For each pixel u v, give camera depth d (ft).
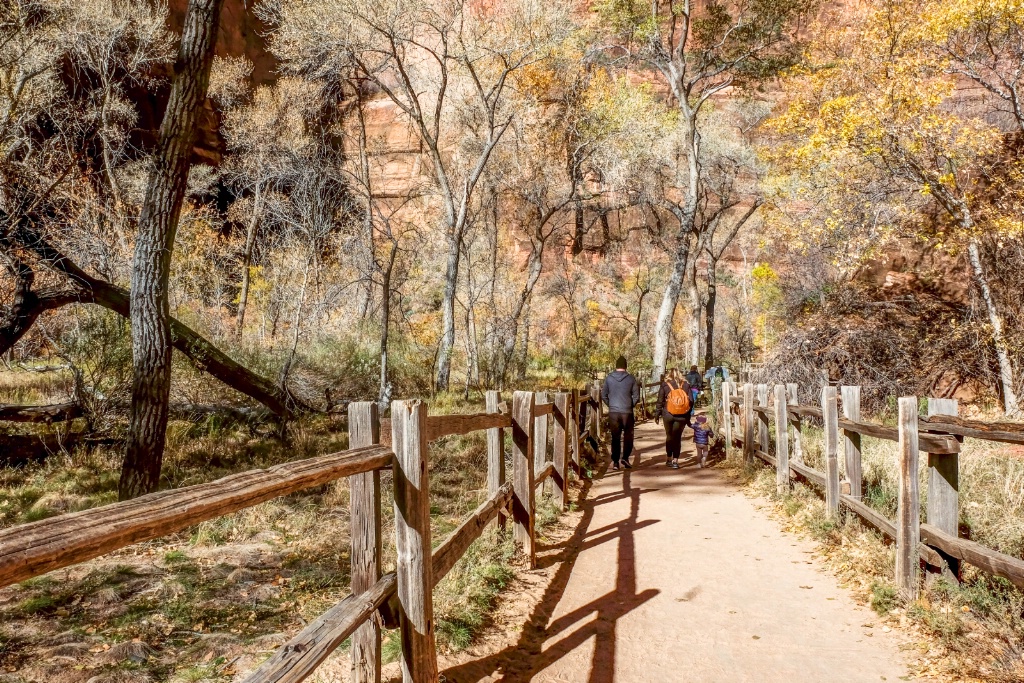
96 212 41.86
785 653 13.30
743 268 137.69
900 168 46.68
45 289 33.35
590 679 12.31
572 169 86.99
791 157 59.41
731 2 94.38
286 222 81.66
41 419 32.83
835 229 48.88
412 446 9.84
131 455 24.90
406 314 79.10
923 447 14.92
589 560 19.83
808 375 49.75
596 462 39.78
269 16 69.92
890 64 46.85
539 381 78.38
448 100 84.58
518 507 18.94
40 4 44.73
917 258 56.90
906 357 50.16
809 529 21.79
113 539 4.74
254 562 18.75
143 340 24.98
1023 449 27.63
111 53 65.36
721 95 131.64
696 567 19.03
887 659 12.72
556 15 70.23
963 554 13.16
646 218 128.36
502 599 16.15
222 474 29.37
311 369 51.34
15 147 36.83
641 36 91.81
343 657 11.81
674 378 37.42
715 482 32.76
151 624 14.20
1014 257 45.98
